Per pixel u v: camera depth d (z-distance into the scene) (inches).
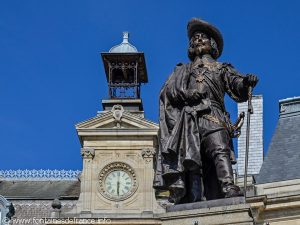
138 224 1664.6
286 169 1540.4
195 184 413.7
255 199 1409.9
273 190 1499.8
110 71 1898.4
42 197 1793.8
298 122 1653.5
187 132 414.9
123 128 1732.3
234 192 400.2
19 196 1797.5
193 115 417.7
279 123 1668.3
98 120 1738.4
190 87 429.1
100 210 1680.6
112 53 1900.8
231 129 423.5
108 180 1708.9
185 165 410.6
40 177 1876.2
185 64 438.6
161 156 419.2
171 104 428.1
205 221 378.0
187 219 381.1
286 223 1457.9
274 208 1470.2
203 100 421.7
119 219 1667.1
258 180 1534.2
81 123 1738.4
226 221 376.2
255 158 1728.6
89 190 1695.4
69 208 1690.5
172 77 433.7
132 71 1910.7
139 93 1886.1
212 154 414.3
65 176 1879.9
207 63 435.5
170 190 419.5
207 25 444.5
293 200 1467.8
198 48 441.4
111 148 1729.8
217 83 428.1
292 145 1600.6
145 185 1700.3
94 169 1713.8
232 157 419.5
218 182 411.5
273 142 1622.8
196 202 391.5
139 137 1733.5
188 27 450.6
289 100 1690.5
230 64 435.8
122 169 1717.5
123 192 1696.6
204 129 417.4
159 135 425.4
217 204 386.9
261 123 1770.4
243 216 374.6
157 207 1683.1
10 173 1882.4
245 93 427.8
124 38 1969.7
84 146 1729.8
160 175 417.4
